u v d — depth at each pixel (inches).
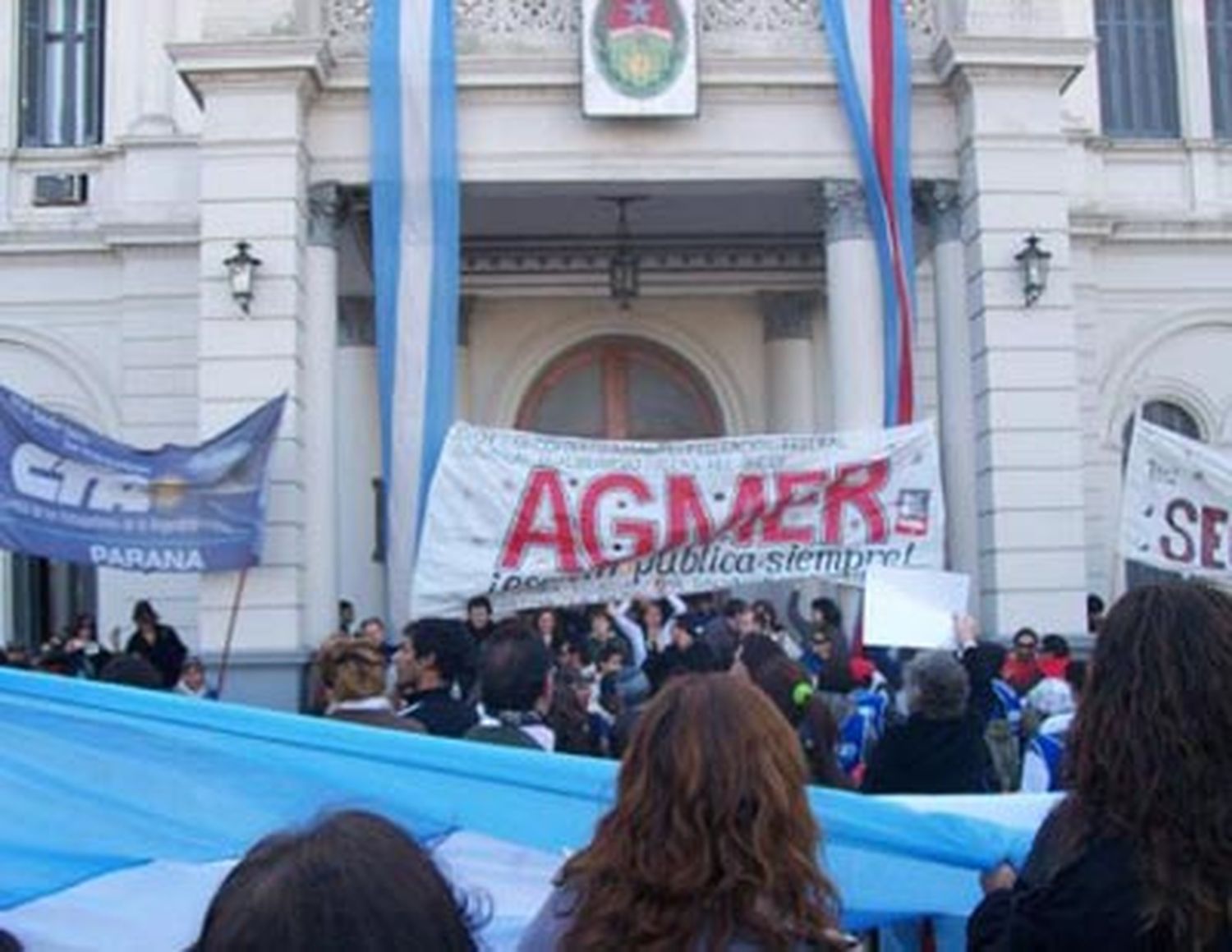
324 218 598.2
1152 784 113.9
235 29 581.3
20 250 815.7
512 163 594.2
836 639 435.8
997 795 206.7
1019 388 582.6
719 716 110.3
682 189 618.8
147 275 812.0
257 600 555.2
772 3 605.6
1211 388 832.9
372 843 78.3
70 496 521.7
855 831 163.0
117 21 830.5
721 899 105.7
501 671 245.3
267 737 157.3
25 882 153.6
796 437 480.1
